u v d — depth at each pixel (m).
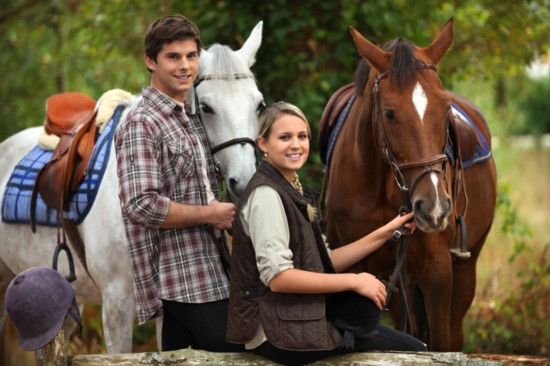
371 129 5.46
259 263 3.83
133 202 4.23
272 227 3.83
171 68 4.44
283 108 4.05
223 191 5.25
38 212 5.80
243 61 5.11
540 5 10.22
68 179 5.43
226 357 4.06
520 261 11.03
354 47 8.63
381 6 8.60
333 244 6.32
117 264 5.20
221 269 4.46
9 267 6.38
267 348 3.96
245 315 3.95
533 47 10.31
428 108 4.75
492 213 6.91
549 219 14.83
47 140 6.15
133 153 4.29
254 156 4.89
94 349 8.34
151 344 8.70
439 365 3.96
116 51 11.68
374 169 5.65
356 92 5.72
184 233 4.42
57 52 12.95
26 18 12.88
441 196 4.58
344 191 5.96
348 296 3.97
